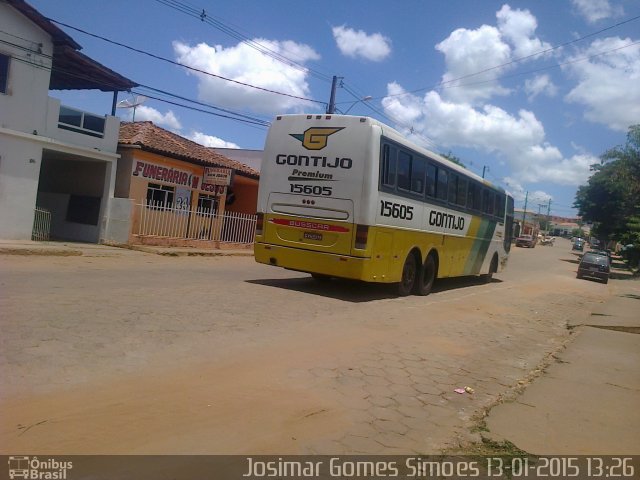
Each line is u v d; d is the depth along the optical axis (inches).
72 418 163.8
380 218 439.2
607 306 642.8
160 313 303.3
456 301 518.0
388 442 170.4
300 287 486.0
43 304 294.8
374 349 284.5
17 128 622.5
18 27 612.4
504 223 773.9
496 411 207.0
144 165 777.6
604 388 250.4
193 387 199.6
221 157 989.8
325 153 440.8
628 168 1632.6
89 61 675.4
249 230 941.2
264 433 167.6
